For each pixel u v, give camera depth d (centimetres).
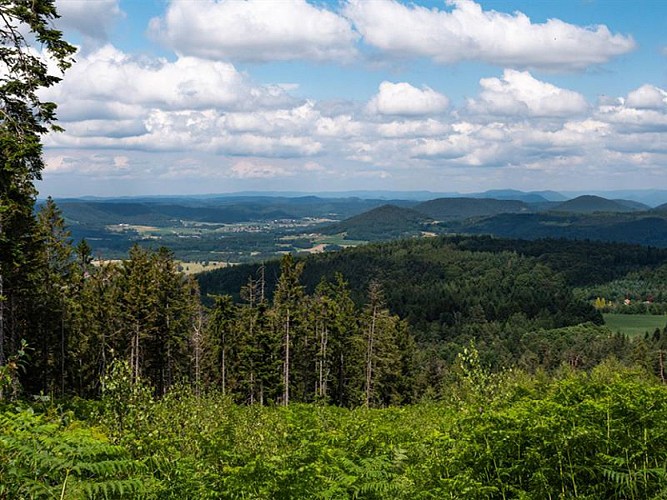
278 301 4806
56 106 1950
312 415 1480
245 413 1585
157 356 4719
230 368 4966
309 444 930
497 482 729
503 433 765
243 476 738
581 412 806
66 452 605
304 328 5222
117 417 1092
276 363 4797
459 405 1291
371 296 5312
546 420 757
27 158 1909
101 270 4903
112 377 1158
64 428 953
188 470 812
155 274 4619
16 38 1841
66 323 4162
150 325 4444
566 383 1038
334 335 5538
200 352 5109
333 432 1109
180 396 1412
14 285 2975
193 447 1070
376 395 5575
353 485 735
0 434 605
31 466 581
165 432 1108
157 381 4738
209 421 1273
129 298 4328
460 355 1338
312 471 748
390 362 5569
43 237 3428
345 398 5806
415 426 1408
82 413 1561
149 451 949
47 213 3941
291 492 701
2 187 1889
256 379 4803
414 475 798
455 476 739
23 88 1844
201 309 5294
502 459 756
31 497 555
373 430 1134
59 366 4228
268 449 1061
